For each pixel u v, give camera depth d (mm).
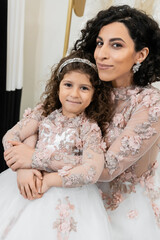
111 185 1248
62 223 995
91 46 1260
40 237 969
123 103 1226
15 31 1742
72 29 1989
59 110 1262
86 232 999
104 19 1113
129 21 1059
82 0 1623
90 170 1024
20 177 1080
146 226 1166
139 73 1202
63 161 1076
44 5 2053
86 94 1146
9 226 1025
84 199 1080
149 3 1524
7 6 1611
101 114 1215
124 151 1075
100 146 1124
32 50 2178
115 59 1073
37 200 1062
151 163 1283
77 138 1158
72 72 1131
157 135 1105
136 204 1217
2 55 1686
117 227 1161
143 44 1108
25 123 1275
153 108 1093
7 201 1114
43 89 2230
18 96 1935
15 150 1128
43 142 1201
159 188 1323
